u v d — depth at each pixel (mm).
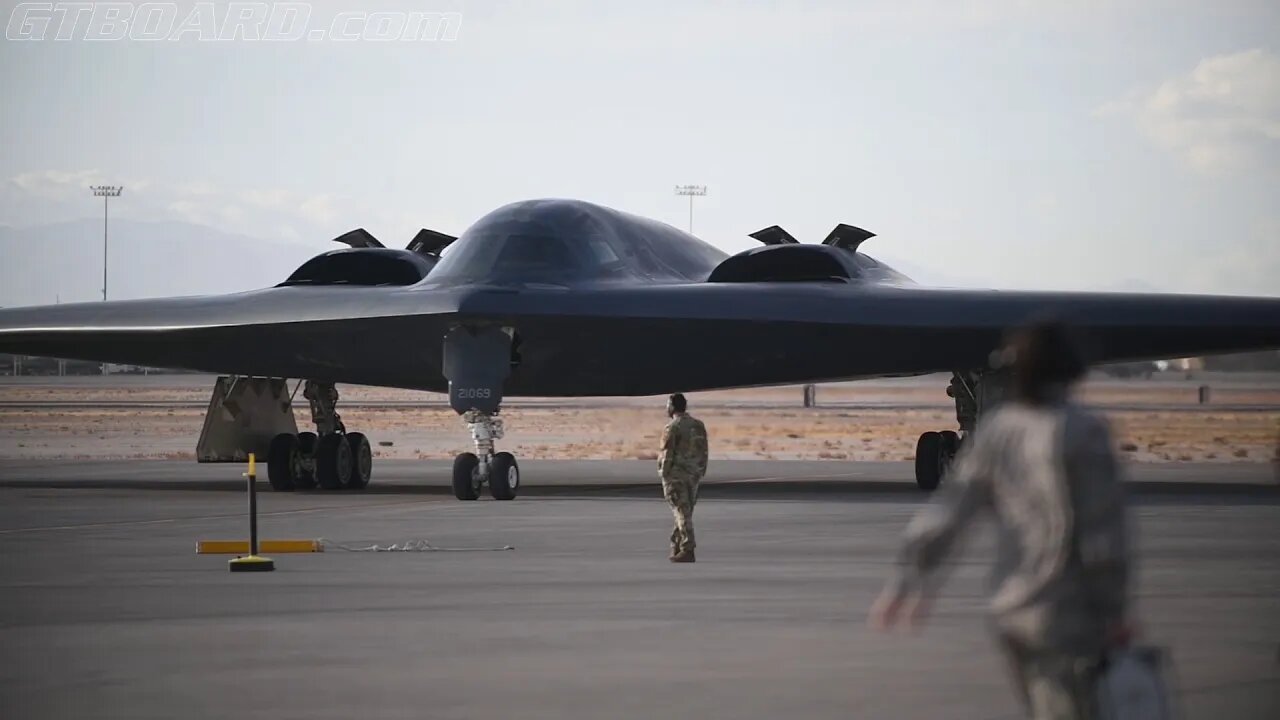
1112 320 103000
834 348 109625
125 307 118688
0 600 56875
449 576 64188
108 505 107875
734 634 48500
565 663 43312
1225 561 69375
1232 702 37719
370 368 116812
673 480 69500
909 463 180750
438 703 37844
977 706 37375
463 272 111750
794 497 114188
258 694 39062
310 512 99938
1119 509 25562
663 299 106688
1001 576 26500
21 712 37156
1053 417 25750
